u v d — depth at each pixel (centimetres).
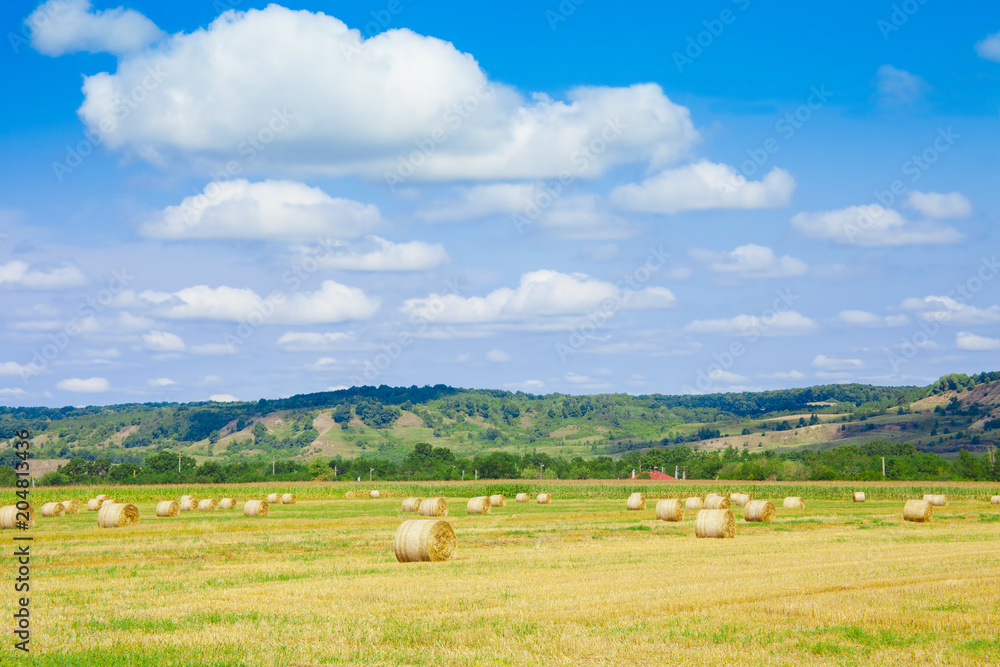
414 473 14900
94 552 3016
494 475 14475
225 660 1311
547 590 1942
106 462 14250
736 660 1273
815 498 7981
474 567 2494
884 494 8000
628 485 9338
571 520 4838
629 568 2422
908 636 1400
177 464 14712
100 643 1427
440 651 1355
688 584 2014
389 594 1908
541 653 1336
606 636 1434
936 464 12875
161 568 2527
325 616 1642
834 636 1411
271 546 3247
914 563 2458
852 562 2508
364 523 4675
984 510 5953
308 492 8669
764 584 1992
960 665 1227
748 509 4888
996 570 2247
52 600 1867
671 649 1339
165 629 1542
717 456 15762
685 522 4650
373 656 1333
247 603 1797
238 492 8562
